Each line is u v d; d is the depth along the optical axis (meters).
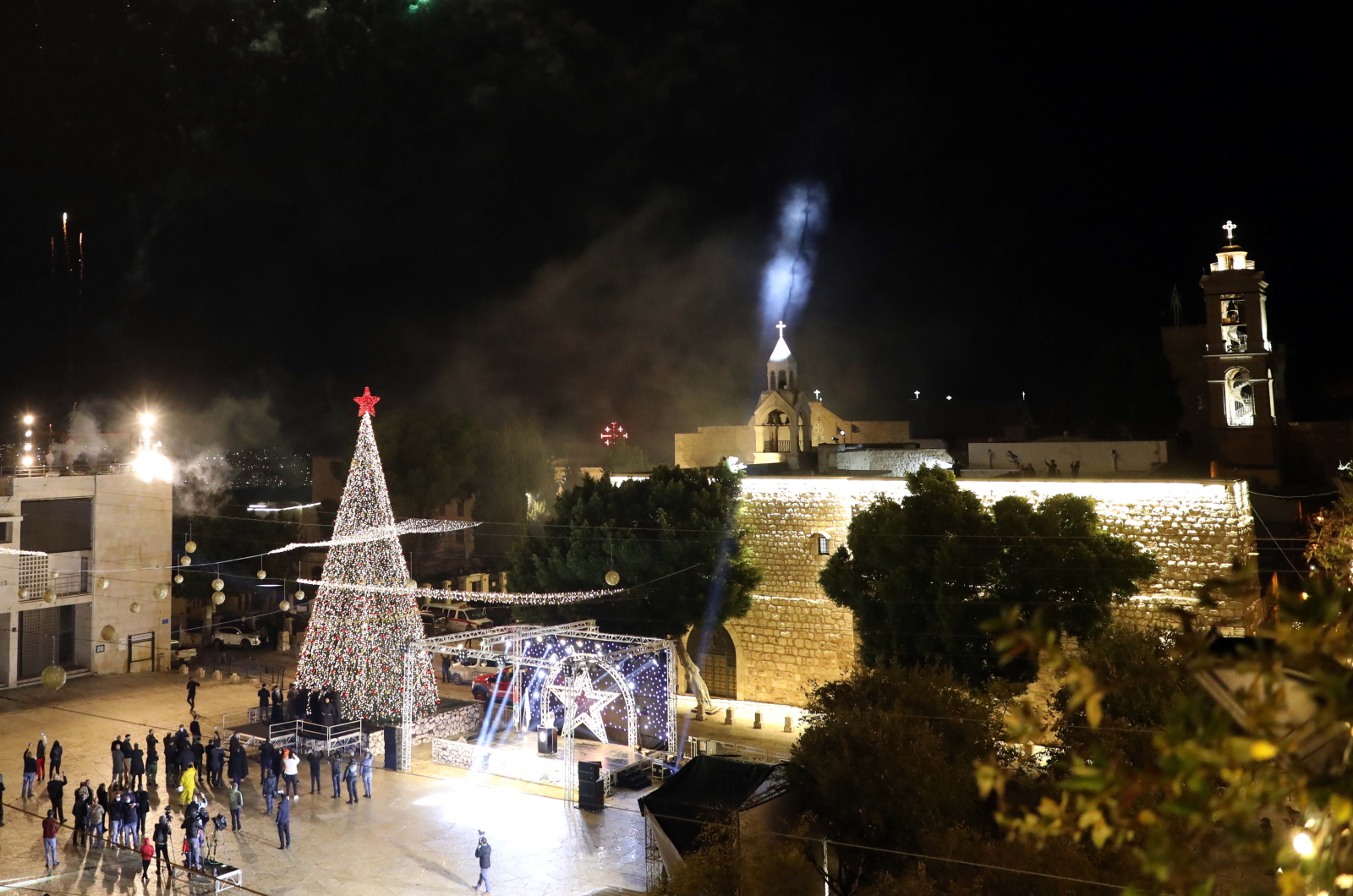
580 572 38.41
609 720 36.03
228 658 50.62
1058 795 16.28
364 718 35.62
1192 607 31.91
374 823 27.64
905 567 29.62
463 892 23.14
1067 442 42.00
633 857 25.19
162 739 35.44
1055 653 4.39
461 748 33.12
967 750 20.53
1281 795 4.12
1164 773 4.04
